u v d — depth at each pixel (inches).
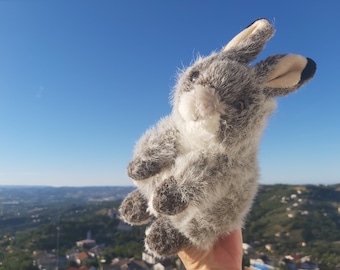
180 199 9.6
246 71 10.2
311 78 10.7
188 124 10.3
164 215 10.5
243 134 10.0
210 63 10.4
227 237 11.8
